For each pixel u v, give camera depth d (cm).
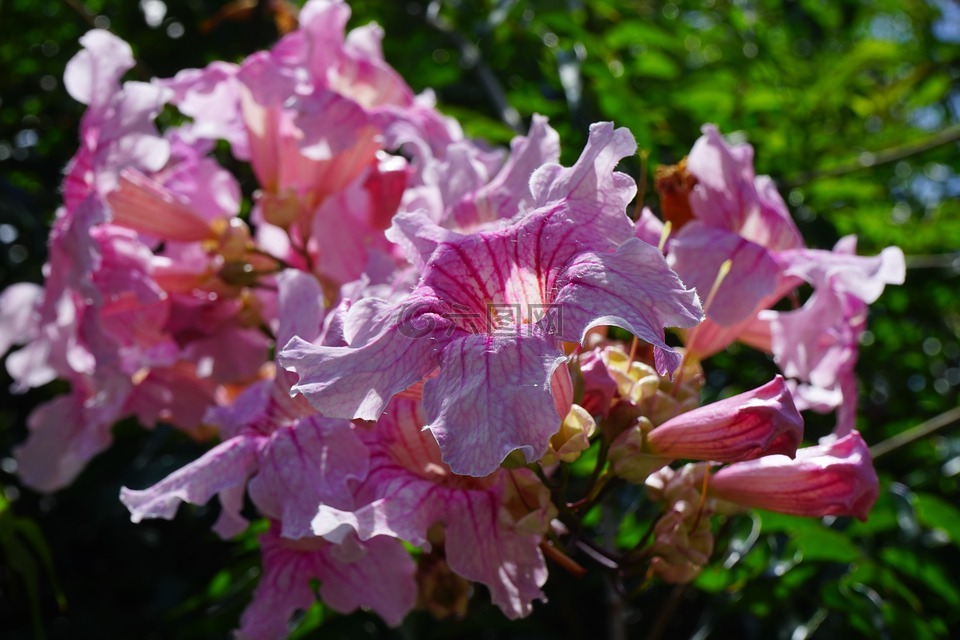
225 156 415
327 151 261
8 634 376
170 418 297
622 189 167
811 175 399
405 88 292
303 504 185
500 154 264
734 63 451
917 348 471
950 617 319
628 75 423
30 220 381
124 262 266
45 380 319
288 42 292
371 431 198
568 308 156
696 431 186
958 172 532
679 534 202
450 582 223
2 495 301
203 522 373
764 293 218
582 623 350
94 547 382
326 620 289
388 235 180
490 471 142
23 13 461
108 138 258
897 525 293
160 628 354
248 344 285
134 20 452
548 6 384
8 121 441
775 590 286
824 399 261
